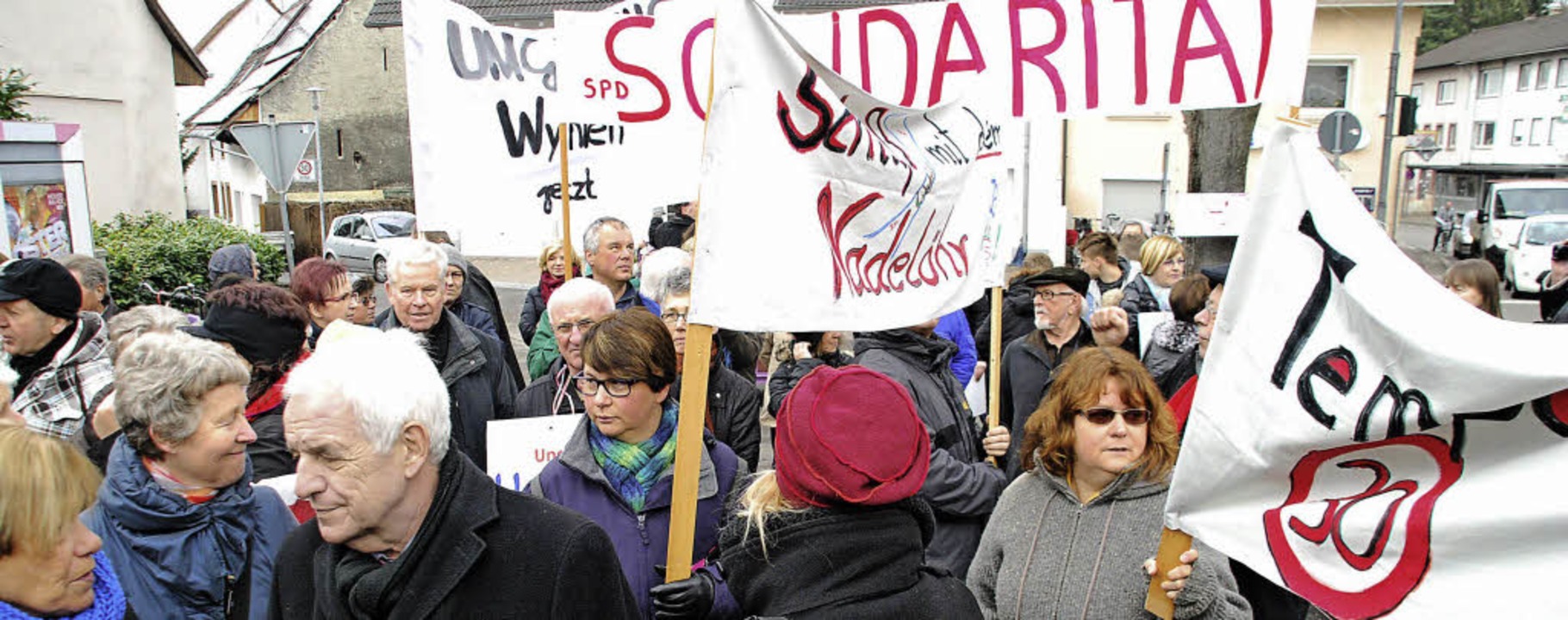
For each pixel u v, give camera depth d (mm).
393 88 38406
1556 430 2348
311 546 2205
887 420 2133
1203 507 2631
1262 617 3482
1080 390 2818
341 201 33781
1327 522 2520
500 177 5520
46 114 17000
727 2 2625
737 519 2252
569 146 5441
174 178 20359
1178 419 3961
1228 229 10750
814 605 2098
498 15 25875
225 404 2684
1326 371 2537
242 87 38844
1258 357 2596
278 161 11531
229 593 2758
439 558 2033
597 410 3010
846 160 2863
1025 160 13766
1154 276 7023
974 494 3576
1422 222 46344
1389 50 25750
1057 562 2805
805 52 2715
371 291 5371
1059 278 4957
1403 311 2457
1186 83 4090
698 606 2510
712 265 2621
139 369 2641
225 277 5680
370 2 38094
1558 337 2363
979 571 3006
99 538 2230
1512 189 25156
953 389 3996
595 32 5098
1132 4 4109
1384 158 21672
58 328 4148
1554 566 2326
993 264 4125
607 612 2127
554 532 2104
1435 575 2424
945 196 3227
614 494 2998
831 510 2131
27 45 16672
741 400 4195
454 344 4324
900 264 3076
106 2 18188
